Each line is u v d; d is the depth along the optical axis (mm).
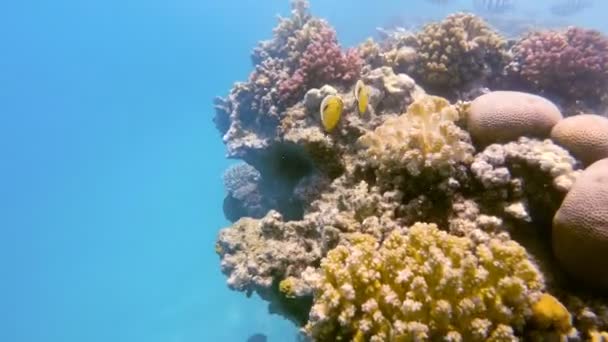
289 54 1680
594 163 661
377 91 1192
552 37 1463
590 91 1426
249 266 980
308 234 984
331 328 643
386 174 863
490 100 829
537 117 775
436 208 797
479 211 752
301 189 1122
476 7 2713
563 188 656
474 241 684
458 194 787
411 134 790
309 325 669
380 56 1543
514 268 591
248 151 1485
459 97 1447
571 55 1397
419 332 535
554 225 649
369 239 721
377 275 624
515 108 787
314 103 1169
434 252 585
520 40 1595
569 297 632
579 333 595
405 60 1500
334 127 1099
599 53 1449
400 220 797
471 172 779
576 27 1562
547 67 1414
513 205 710
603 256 588
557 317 565
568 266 646
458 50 1406
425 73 1463
